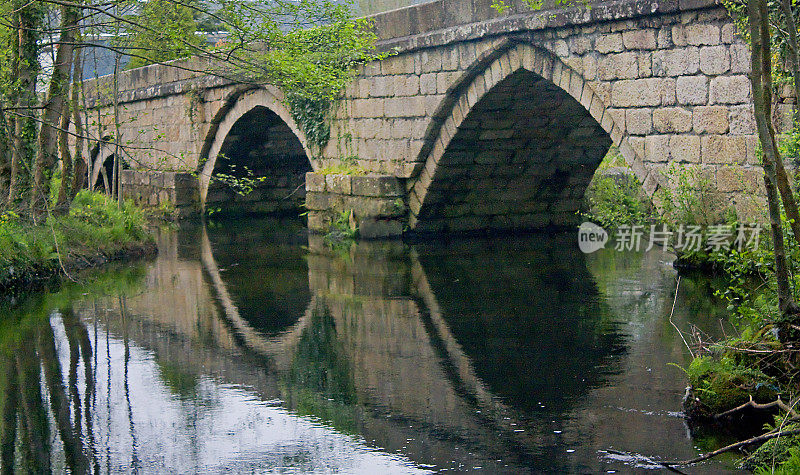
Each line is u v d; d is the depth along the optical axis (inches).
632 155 523.2
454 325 425.1
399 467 252.2
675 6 478.6
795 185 376.5
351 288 530.9
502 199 778.2
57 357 387.5
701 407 278.1
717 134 471.2
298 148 1067.3
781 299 267.0
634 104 516.7
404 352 379.6
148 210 1084.5
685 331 391.9
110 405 319.3
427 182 727.1
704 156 480.1
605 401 302.7
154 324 446.9
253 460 261.7
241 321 450.3
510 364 354.6
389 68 728.3
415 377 342.0
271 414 303.6
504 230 788.0
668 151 500.1
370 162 769.6
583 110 683.4
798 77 248.5
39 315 474.0
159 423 297.7
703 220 499.5
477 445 267.1
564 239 727.1
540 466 248.8
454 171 725.3
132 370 363.9
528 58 593.6
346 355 377.7
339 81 524.7
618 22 519.5
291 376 348.8
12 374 362.9
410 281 547.5
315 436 280.2
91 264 650.8
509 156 730.8
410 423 289.4
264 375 351.3
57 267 603.8
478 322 430.0
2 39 594.6
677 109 491.5
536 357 363.3
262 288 542.3
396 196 749.9
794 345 264.2
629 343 378.0
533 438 271.1
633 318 423.2
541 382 328.5
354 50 535.5
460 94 668.7
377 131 755.4
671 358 351.9
